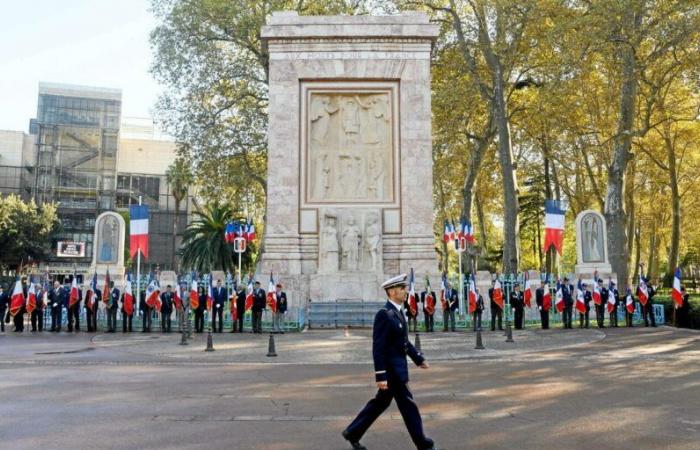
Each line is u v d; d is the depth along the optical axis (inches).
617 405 422.6
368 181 1221.1
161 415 393.7
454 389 486.3
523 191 2445.9
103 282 1142.3
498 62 1464.1
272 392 476.4
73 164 3617.1
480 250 2310.5
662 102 1385.3
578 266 1210.6
